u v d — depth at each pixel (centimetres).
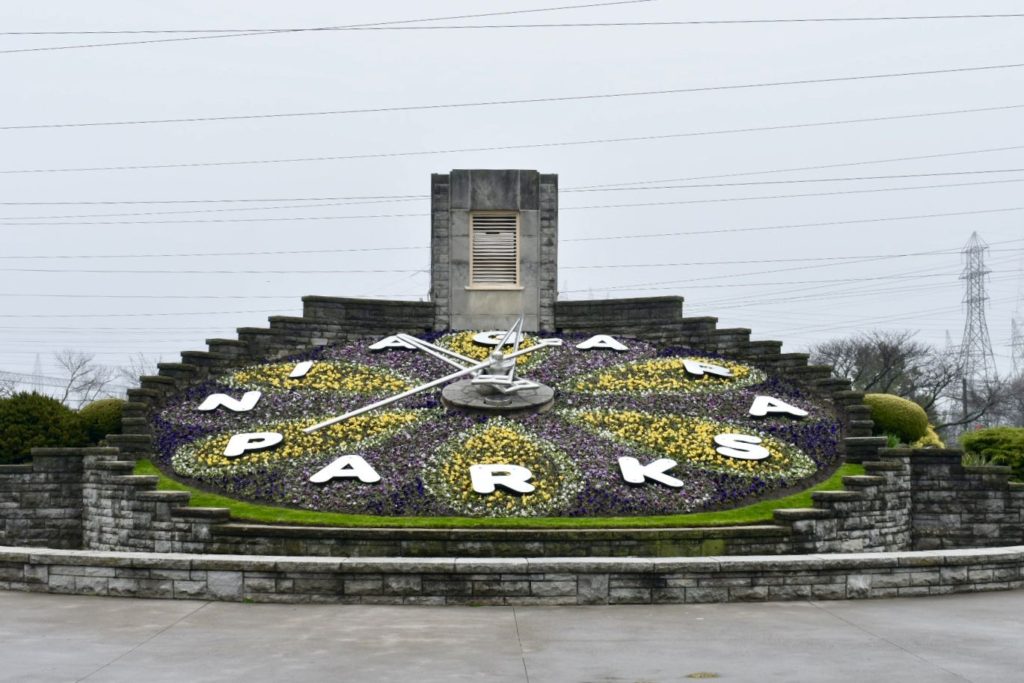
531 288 3903
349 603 1922
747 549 2388
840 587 1980
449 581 1922
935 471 2928
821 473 2828
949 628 1667
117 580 1983
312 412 3180
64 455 2959
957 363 7944
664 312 3788
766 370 3538
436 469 2719
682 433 2973
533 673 1349
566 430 2980
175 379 3375
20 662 1416
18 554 2042
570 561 1933
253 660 1432
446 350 3375
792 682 1291
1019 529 2923
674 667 1381
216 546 2428
